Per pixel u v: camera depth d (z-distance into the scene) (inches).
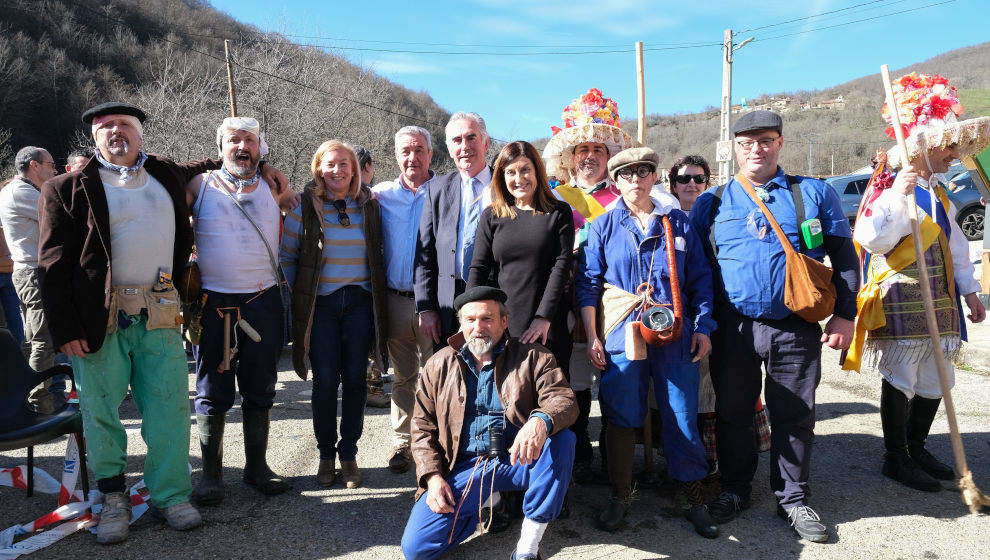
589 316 122.7
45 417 123.2
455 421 107.4
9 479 134.2
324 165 136.6
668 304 116.7
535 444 97.4
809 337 117.9
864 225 126.8
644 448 151.6
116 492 115.4
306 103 1021.8
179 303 119.5
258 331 131.3
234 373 133.1
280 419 186.2
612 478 118.9
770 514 123.4
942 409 179.3
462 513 105.2
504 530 118.0
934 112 131.4
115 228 112.3
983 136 130.6
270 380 135.1
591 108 150.1
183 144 935.7
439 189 138.5
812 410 117.9
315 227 137.3
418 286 137.1
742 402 123.3
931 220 131.9
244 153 129.4
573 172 164.7
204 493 126.9
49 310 107.3
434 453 106.8
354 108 1189.7
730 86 724.7
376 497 132.8
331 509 126.7
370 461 154.6
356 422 140.0
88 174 110.6
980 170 159.3
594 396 214.4
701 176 166.6
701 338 115.5
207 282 128.7
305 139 1004.6
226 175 130.6
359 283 140.6
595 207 146.3
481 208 133.5
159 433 116.7
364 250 141.5
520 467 105.0
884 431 139.5
